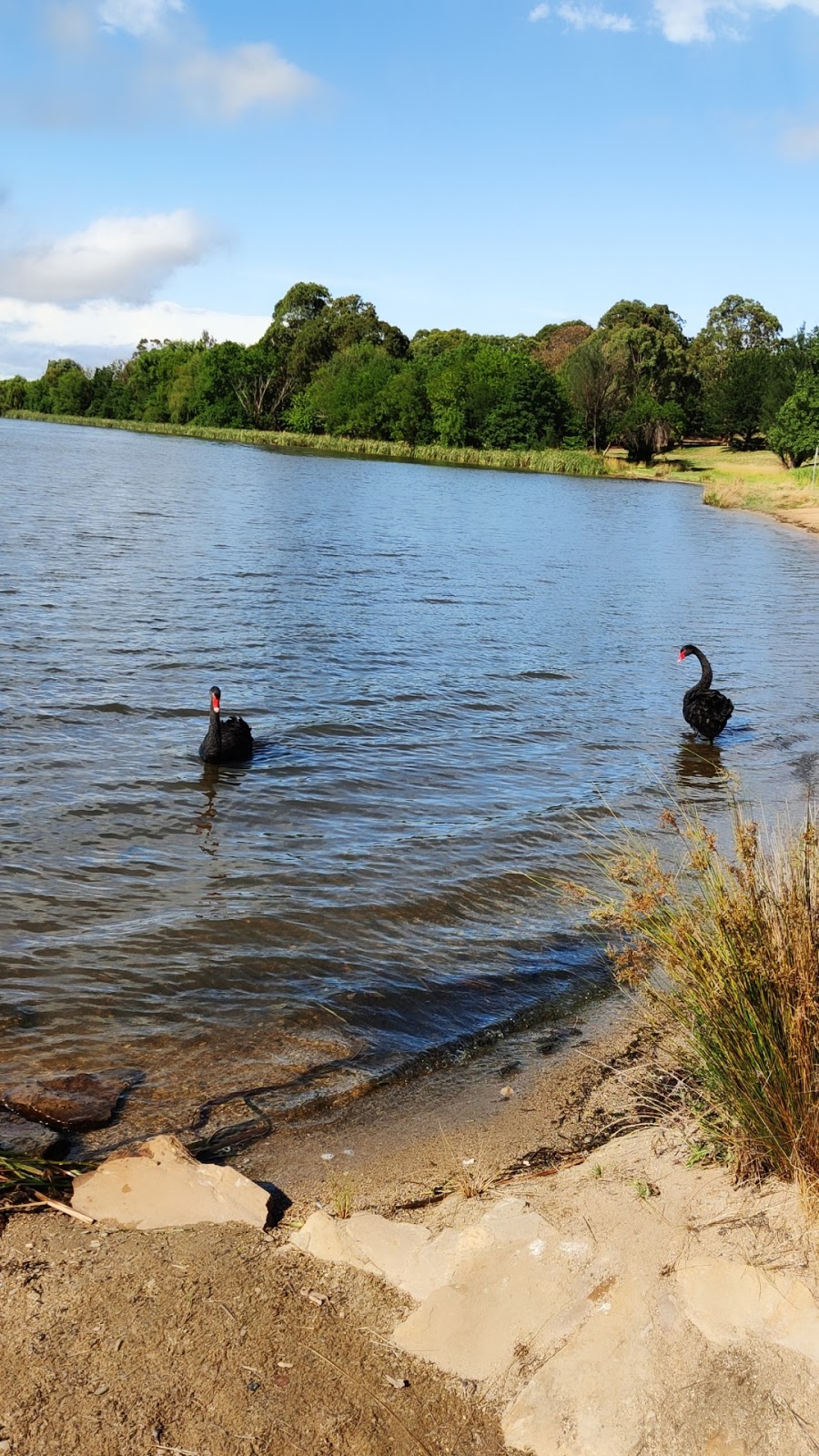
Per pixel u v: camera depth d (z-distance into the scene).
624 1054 6.09
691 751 12.70
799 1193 3.93
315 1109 5.45
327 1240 4.13
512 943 7.52
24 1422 3.17
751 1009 4.14
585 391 99.12
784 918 4.35
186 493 44.44
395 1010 6.55
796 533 44.03
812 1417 3.16
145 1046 5.98
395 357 132.12
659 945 4.89
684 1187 4.26
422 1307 3.73
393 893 8.23
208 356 119.62
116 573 22.42
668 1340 3.46
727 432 106.38
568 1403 3.32
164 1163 4.64
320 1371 3.45
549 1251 3.92
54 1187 4.55
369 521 39.03
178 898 7.95
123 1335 3.55
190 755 11.39
